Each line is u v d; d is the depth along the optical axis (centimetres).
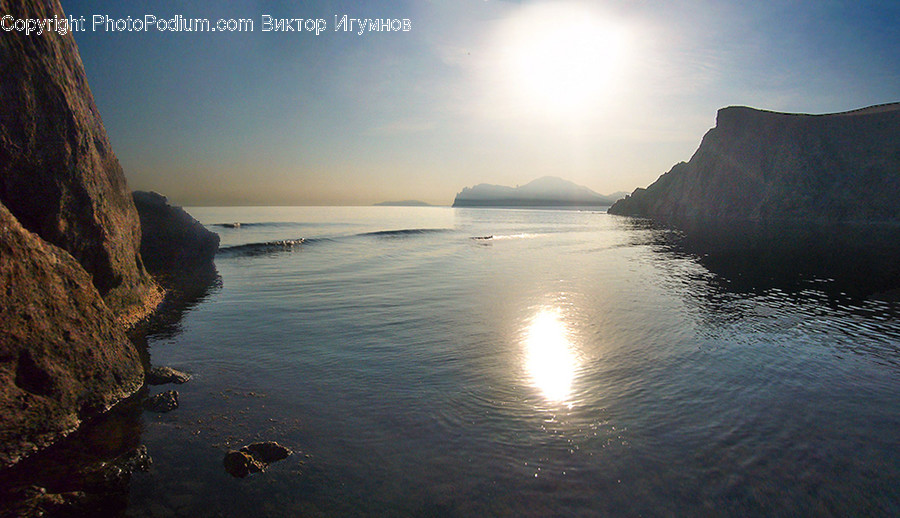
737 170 7862
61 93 866
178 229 1920
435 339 1048
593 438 612
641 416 676
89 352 672
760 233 4688
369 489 502
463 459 562
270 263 2414
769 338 1062
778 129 7444
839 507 477
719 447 591
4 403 531
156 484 504
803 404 718
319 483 511
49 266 656
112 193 1080
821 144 6788
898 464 556
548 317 1256
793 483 516
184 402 706
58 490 484
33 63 807
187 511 463
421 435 618
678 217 9062
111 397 682
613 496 492
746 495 495
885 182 5978
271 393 745
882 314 1292
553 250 3184
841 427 646
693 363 898
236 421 649
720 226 6238
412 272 2105
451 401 722
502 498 489
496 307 1377
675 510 471
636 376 831
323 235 4419
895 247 3086
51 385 594
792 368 872
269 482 512
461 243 3781
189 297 1497
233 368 857
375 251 3086
